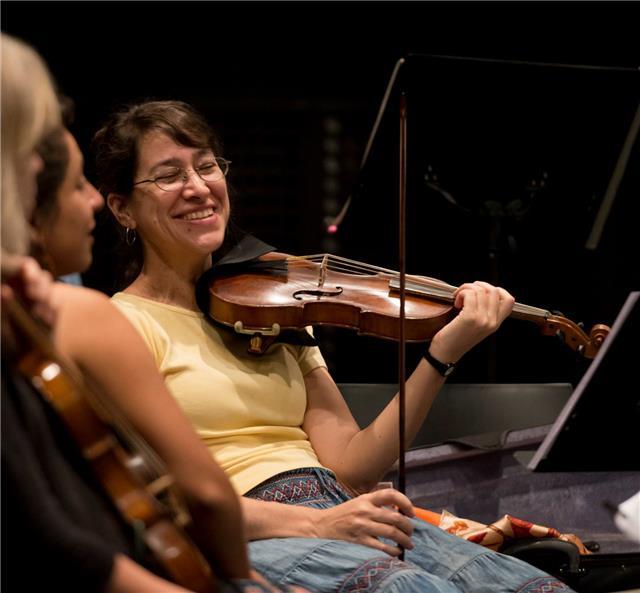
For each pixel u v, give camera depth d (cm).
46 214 448
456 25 1511
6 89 403
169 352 725
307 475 718
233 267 789
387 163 952
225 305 736
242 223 1681
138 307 746
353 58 1608
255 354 745
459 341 734
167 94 1592
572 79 897
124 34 1552
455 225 1041
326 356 1515
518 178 970
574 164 962
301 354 803
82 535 379
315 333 1515
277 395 745
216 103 1625
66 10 1521
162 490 429
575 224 1040
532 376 1273
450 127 925
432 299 772
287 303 740
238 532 470
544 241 1095
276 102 1639
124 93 1566
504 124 925
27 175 415
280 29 1588
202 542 465
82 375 432
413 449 970
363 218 1015
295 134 1669
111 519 409
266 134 1667
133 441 426
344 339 1379
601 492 983
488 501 973
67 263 468
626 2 1427
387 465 745
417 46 1539
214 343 746
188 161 756
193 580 407
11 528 376
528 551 782
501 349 1275
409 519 679
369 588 607
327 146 1670
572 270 1237
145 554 412
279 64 1612
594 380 622
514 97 904
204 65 1595
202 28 1573
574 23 1448
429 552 705
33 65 415
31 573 379
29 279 396
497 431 986
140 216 761
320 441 771
